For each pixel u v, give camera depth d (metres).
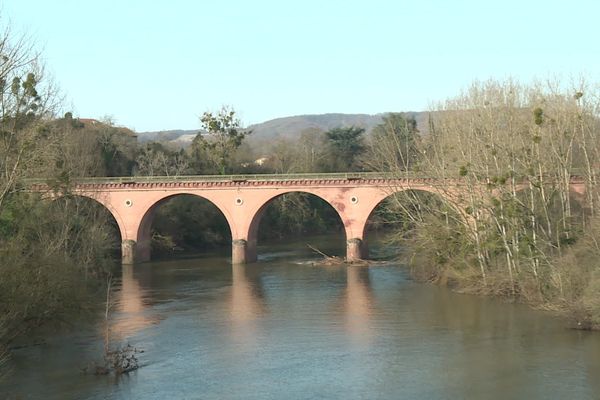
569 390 28.80
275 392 29.39
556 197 55.41
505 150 52.19
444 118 62.06
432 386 29.88
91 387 30.17
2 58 39.00
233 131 109.88
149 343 38.81
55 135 48.56
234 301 53.78
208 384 30.59
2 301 34.66
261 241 112.19
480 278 54.66
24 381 31.02
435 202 65.81
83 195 63.50
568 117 52.47
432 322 43.28
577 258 44.53
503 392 28.83
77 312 42.53
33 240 45.88
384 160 92.81
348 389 29.69
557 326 40.78
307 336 40.22
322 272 71.88
